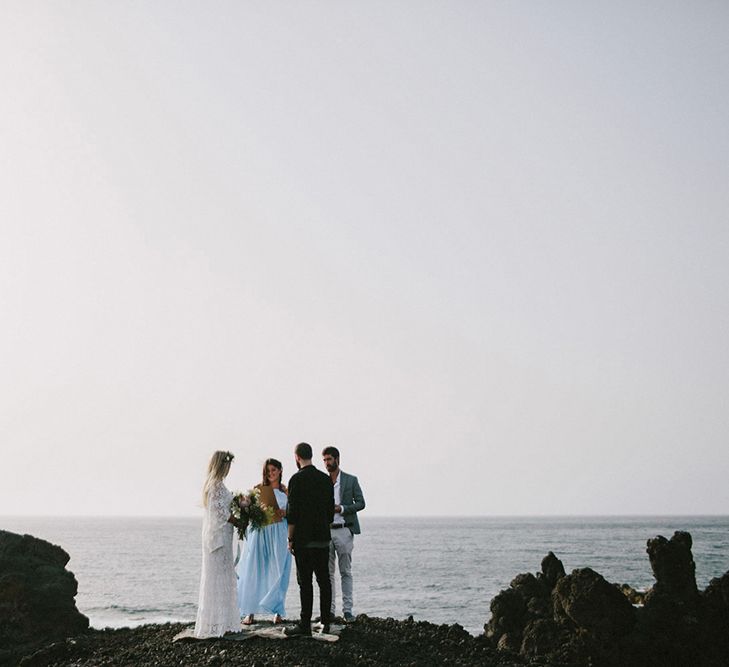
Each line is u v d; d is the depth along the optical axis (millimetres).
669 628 17984
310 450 12141
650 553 19641
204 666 10555
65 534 172750
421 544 123250
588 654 17250
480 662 12844
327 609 12273
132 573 65062
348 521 13844
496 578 62625
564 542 125125
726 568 67125
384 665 11273
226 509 12008
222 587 12023
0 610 15266
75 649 12688
